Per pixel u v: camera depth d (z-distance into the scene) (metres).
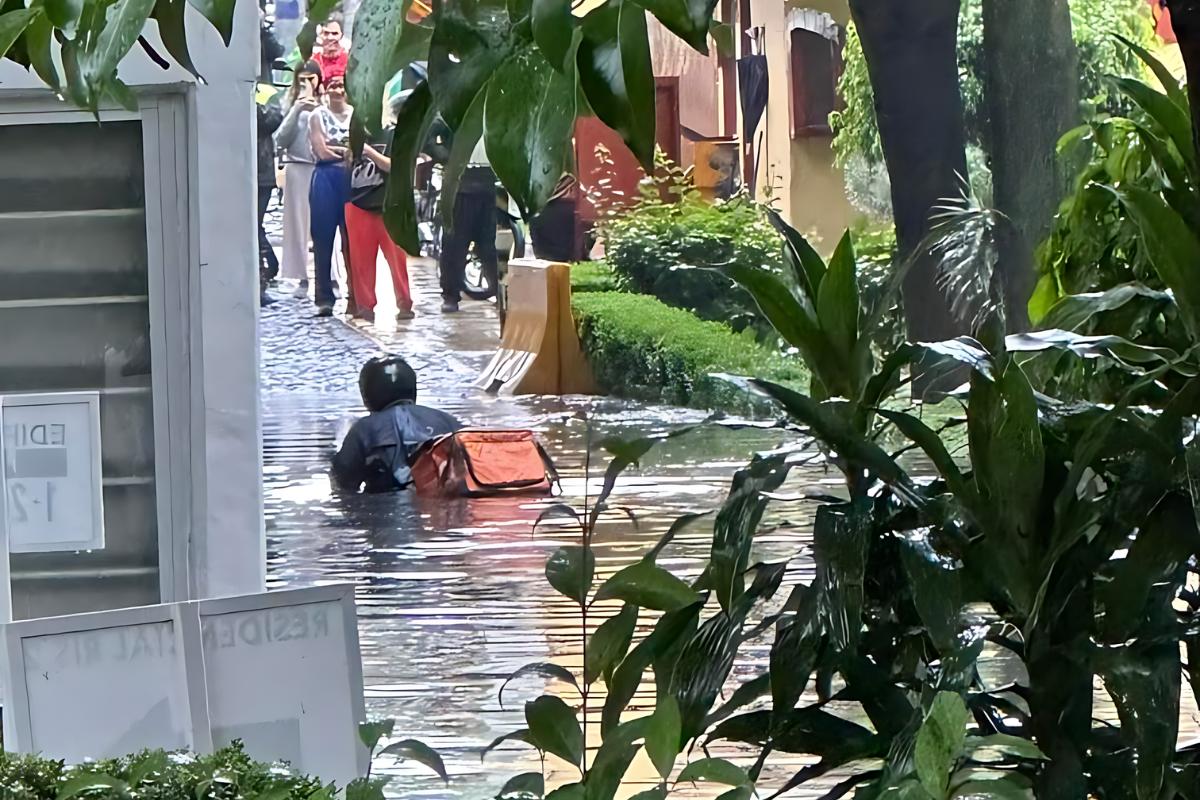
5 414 1.79
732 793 0.59
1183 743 1.05
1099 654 0.57
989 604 0.61
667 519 1.80
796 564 0.80
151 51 0.46
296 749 1.06
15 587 1.88
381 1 0.39
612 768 0.58
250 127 1.94
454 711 1.86
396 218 0.39
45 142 1.95
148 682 1.02
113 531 1.96
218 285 1.96
